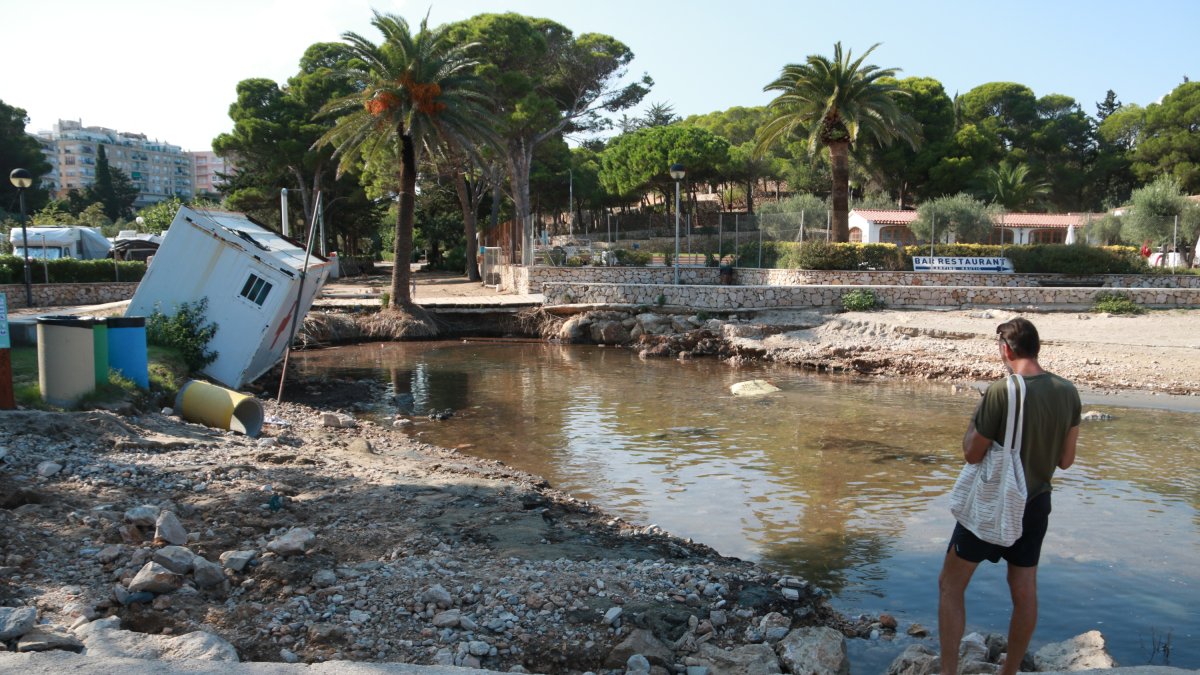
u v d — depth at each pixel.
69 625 4.77
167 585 5.37
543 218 73.69
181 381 14.41
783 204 48.97
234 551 6.17
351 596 5.74
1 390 9.61
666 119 86.06
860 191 63.91
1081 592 7.64
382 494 8.91
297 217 62.12
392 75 29.39
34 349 14.39
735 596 6.68
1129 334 24.58
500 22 42.81
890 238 45.34
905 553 8.71
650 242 52.59
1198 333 24.25
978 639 5.81
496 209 52.44
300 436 12.65
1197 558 8.54
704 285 33.69
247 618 5.23
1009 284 33.19
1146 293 29.81
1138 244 41.25
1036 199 63.56
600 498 10.78
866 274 32.75
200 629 5.04
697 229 58.47
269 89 54.31
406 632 5.30
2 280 30.25
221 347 16.66
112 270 35.19
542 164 57.19
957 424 15.84
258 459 9.87
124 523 6.54
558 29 48.16
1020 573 4.21
